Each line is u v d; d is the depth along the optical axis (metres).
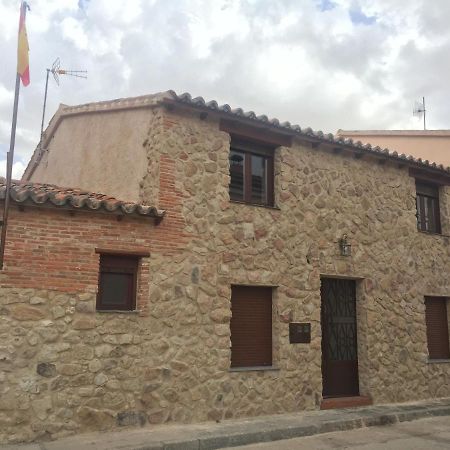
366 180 11.22
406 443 7.86
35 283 7.16
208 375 8.33
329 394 10.14
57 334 7.19
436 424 9.32
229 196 9.19
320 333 9.81
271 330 9.46
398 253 11.43
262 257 9.31
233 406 8.50
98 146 10.43
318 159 10.51
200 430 7.66
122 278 7.98
